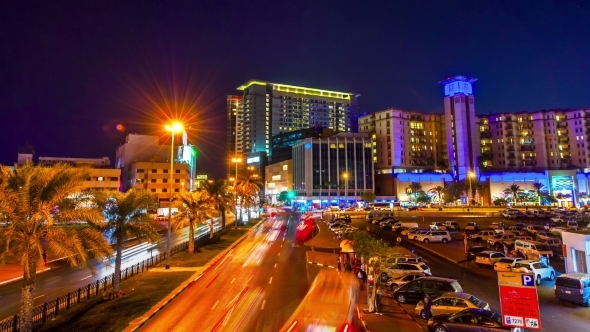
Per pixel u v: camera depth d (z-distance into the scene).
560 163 159.75
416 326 18.73
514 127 166.25
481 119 170.38
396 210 108.56
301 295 24.06
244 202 86.38
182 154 142.38
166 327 18.12
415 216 93.94
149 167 121.81
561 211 90.81
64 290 26.33
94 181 112.06
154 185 121.38
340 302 22.38
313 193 149.88
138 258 41.00
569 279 23.27
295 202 160.62
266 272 32.03
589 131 156.88
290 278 29.52
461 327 16.48
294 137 194.12
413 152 166.75
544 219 84.69
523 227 62.84
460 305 19.19
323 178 151.38
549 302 23.58
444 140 171.62
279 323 18.38
